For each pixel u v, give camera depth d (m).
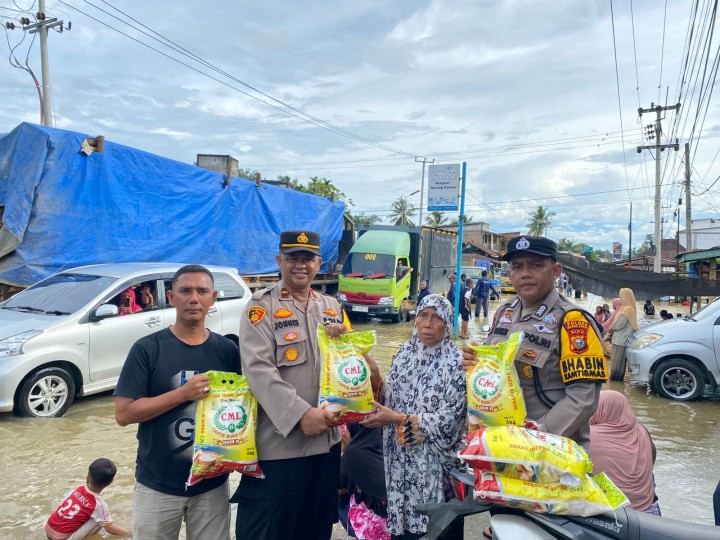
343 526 3.44
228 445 2.21
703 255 14.17
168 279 6.93
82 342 5.88
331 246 16.59
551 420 2.03
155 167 9.85
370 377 2.54
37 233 8.02
